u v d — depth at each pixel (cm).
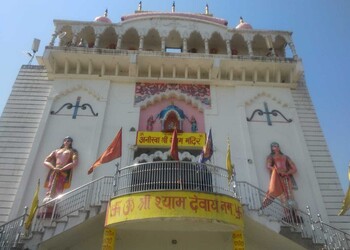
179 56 1941
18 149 1659
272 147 1736
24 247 1186
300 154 1738
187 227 1269
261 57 1989
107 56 1927
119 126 1767
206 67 1980
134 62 1898
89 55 1925
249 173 1633
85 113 1808
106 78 1936
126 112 1823
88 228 1349
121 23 2120
